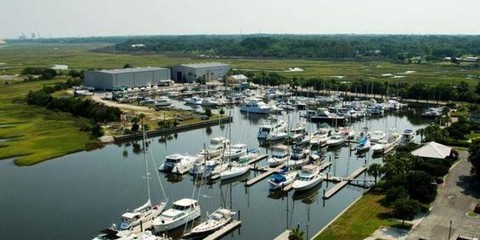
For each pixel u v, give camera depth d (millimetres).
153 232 83062
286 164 119938
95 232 83125
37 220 88625
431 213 81312
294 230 72688
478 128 149125
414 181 87562
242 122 190750
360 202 89438
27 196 101750
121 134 157000
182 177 118625
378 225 77250
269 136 156000
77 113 188125
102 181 113188
